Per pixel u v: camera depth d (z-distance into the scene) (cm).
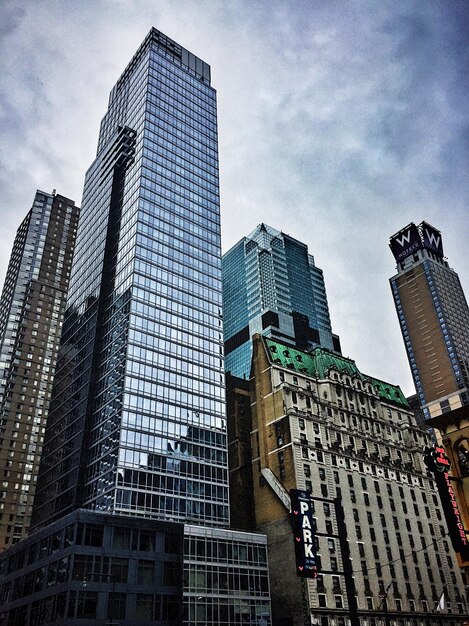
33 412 15662
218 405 10950
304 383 11812
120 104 15600
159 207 12325
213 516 9531
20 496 14188
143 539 7731
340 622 8588
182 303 11544
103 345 11138
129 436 9288
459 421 4316
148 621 7181
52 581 7256
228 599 8056
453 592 10619
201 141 14550
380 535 10250
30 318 17300
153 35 15375
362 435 11656
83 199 15200
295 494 3500
